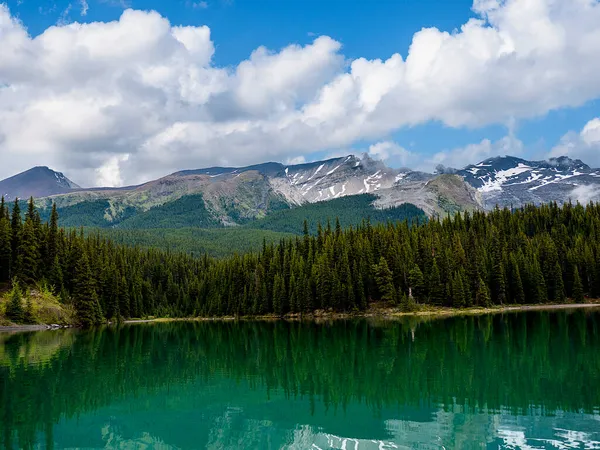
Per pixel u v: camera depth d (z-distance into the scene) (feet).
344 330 337.31
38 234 467.11
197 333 371.15
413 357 202.18
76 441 109.91
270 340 299.38
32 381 172.35
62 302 439.63
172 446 105.70
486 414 117.50
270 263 545.44
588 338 238.68
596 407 120.67
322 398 142.00
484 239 543.80
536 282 476.13
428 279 465.47
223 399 144.46
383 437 105.50
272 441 107.14
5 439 111.86
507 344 225.97
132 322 531.50
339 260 491.31
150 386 163.94
